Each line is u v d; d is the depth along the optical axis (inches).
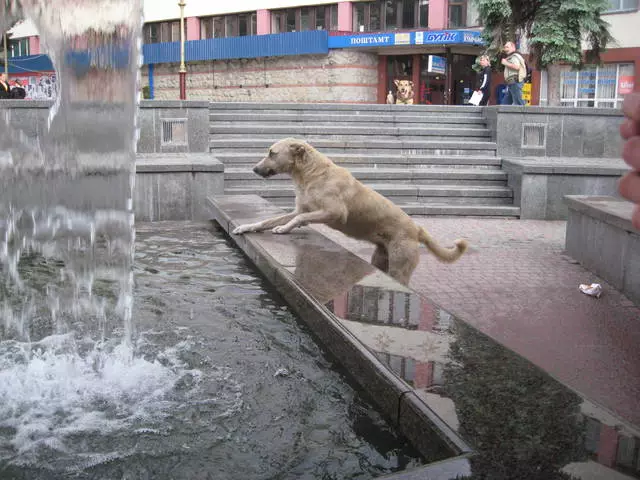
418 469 83.0
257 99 1422.2
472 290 256.8
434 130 568.7
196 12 1503.4
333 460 105.6
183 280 221.9
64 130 278.2
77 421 121.3
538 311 228.2
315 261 205.2
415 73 1256.8
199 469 104.3
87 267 241.3
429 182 498.0
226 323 176.2
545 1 746.2
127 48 187.6
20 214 310.7
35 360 149.3
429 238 229.5
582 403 102.7
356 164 517.3
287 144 228.7
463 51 1203.2
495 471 81.5
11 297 202.7
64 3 178.7
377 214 224.1
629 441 89.6
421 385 110.1
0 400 129.4
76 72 196.5
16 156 321.1
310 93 1338.6
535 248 349.4
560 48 737.0
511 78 600.4
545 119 542.6
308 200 229.3
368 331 138.5
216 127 540.1
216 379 140.0
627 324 215.0
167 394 133.2
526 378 112.6
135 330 171.0
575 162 499.8
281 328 171.0
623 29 988.6
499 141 547.8
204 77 1504.7
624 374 169.3
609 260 271.7
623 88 1008.9
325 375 140.1
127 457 108.4
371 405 122.2
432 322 144.6
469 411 99.7
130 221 251.3
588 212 293.0
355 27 1311.5
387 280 183.2
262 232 253.0
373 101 1307.8
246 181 473.4
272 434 115.4
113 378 139.6
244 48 1397.6
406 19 1246.3
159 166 375.9
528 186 459.2
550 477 79.9
